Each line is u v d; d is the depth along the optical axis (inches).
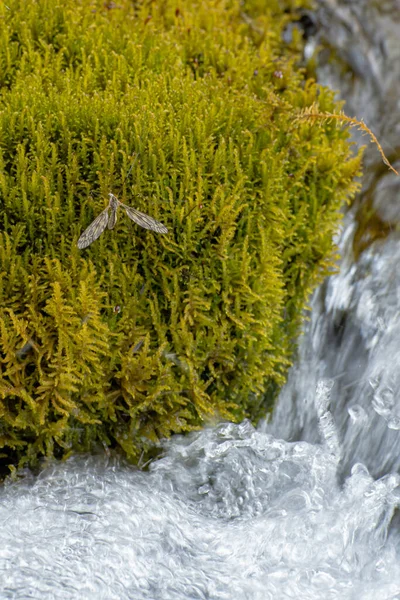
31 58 126.4
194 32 143.0
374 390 128.6
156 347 111.6
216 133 116.6
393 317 135.8
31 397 103.3
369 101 185.0
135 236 109.1
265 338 118.4
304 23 187.2
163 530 105.7
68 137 109.6
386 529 113.3
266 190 114.2
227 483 117.9
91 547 99.9
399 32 199.0
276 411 131.2
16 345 102.6
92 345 105.5
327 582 101.7
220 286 112.3
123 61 126.8
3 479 110.9
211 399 118.8
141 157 109.1
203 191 109.4
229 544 106.1
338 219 141.9
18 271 103.5
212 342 113.2
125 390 110.3
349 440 127.6
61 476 111.6
